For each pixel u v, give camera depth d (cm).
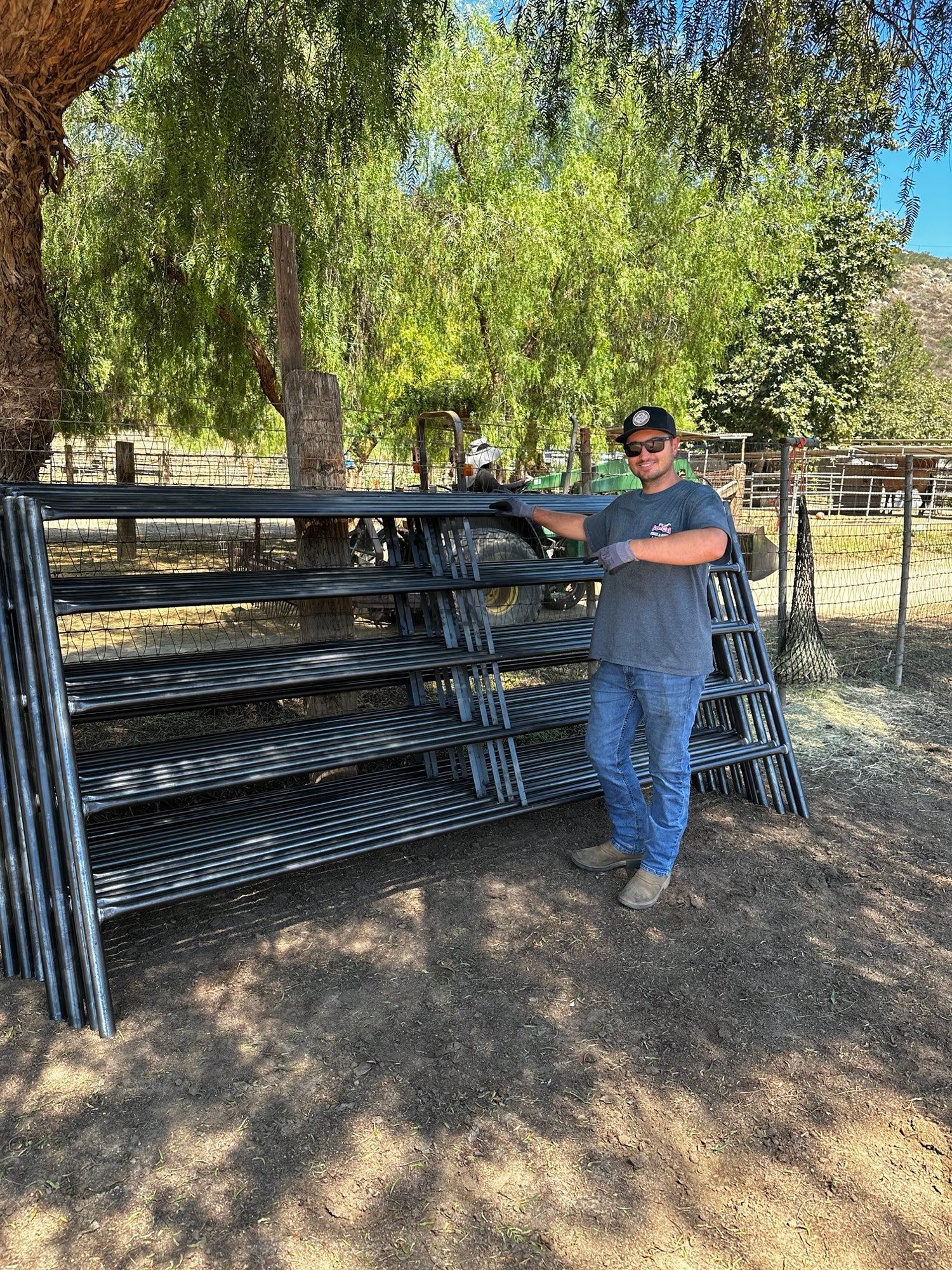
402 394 1274
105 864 268
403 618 387
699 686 304
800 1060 238
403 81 643
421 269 1086
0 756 259
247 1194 188
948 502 1703
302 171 686
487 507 359
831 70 502
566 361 1255
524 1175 195
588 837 376
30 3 398
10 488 294
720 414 2758
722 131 546
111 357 1124
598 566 405
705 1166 200
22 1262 170
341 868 343
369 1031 242
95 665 292
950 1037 251
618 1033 245
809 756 492
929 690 642
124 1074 223
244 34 598
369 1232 180
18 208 466
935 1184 198
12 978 264
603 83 548
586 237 1194
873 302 2706
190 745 314
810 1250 179
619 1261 175
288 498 344
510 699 396
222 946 285
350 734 328
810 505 1620
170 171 808
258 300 880
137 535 969
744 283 1416
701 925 305
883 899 331
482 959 280
